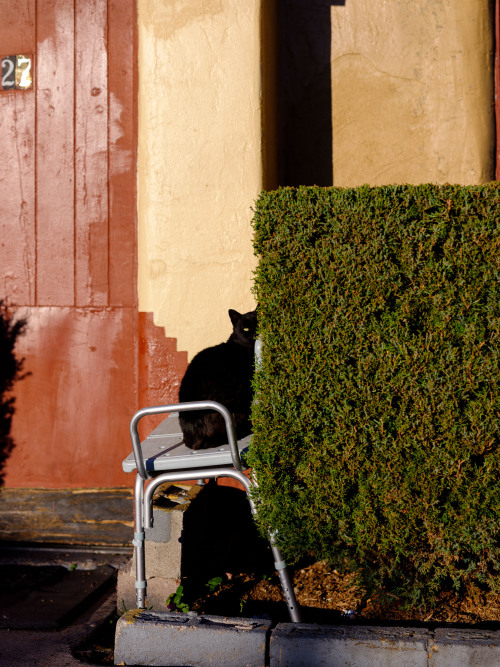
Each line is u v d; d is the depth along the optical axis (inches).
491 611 127.2
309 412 122.6
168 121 178.2
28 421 193.8
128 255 190.7
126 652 120.1
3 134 194.5
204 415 132.3
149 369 181.8
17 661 127.0
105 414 191.2
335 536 126.3
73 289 192.7
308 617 130.7
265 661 114.9
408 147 195.8
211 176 177.6
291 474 125.9
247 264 177.8
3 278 195.3
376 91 196.2
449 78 193.6
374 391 121.5
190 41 177.2
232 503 167.0
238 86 176.1
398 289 121.0
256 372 126.3
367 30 195.8
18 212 194.4
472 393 120.7
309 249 122.1
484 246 119.0
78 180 192.1
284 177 200.1
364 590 135.2
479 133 193.5
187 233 178.9
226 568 153.6
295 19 197.9
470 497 120.5
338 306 121.7
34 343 193.6
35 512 193.0
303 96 198.8
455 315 120.3
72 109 191.6
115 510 190.9
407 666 110.6
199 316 179.3
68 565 179.8
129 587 143.9
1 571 176.9
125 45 188.9
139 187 185.5
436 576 122.9
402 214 120.2
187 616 122.3
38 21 192.1
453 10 192.5
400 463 121.6
